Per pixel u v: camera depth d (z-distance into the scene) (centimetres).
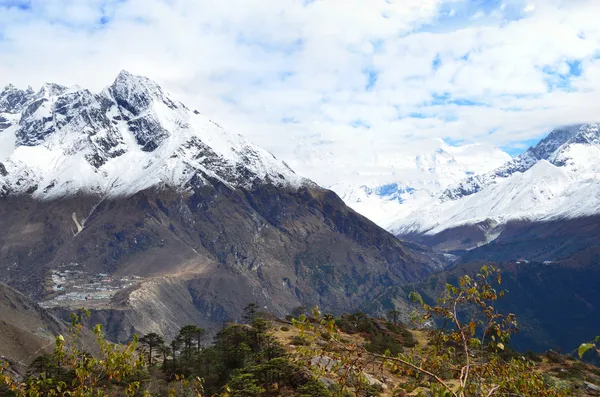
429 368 1991
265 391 5394
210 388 6388
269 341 6644
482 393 1891
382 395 4403
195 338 8700
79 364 2334
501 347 1919
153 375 7156
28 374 5969
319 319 1945
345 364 1898
